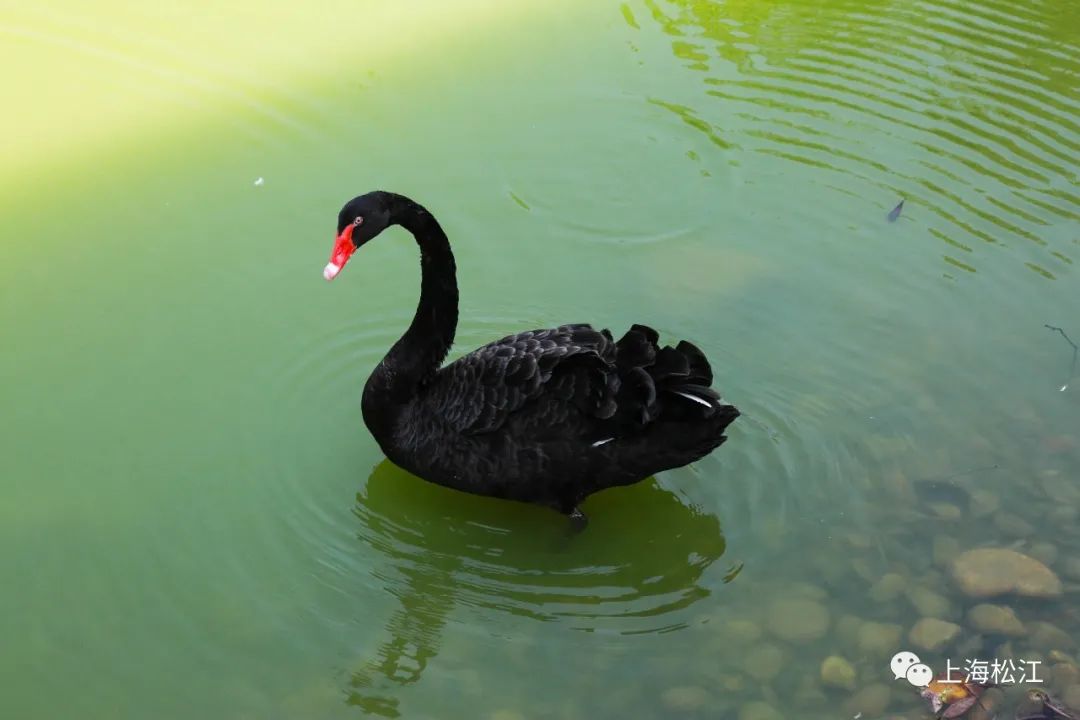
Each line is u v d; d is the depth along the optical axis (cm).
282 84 431
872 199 403
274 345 366
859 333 372
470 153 413
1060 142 416
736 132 422
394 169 408
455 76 436
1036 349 368
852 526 336
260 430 350
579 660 317
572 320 375
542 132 420
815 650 318
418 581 329
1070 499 338
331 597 324
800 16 466
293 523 335
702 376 328
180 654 315
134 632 317
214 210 396
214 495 338
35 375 357
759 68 443
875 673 314
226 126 419
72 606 320
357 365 364
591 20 459
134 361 362
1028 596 323
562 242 393
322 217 395
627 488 344
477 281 383
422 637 320
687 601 326
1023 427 352
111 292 376
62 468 341
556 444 326
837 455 347
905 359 366
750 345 370
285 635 318
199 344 366
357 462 346
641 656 317
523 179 407
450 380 333
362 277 383
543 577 331
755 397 358
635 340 327
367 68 437
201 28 449
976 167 409
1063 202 399
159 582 324
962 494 340
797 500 340
